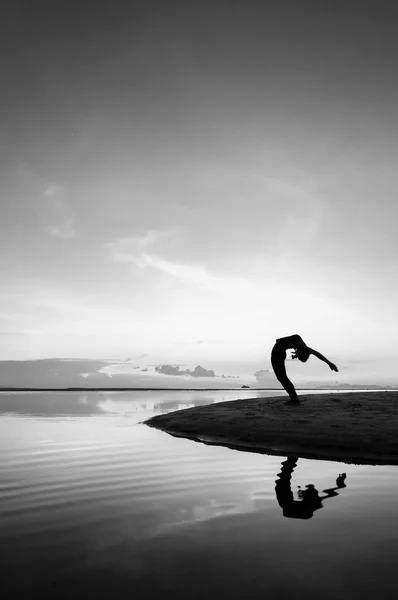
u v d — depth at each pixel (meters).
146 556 2.71
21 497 4.20
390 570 2.48
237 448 7.46
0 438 8.80
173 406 20.17
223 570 2.49
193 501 4.04
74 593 2.21
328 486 4.59
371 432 7.44
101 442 8.25
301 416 9.34
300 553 2.74
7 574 2.46
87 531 3.20
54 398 33.75
